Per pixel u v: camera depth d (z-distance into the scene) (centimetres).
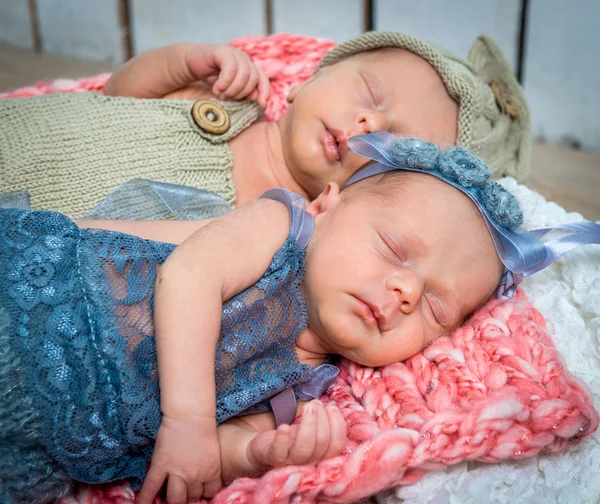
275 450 111
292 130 180
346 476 114
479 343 140
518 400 122
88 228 131
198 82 199
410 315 137
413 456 118
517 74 267
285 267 136
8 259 120
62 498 126
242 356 131
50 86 213
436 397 131
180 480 115
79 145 169
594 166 249
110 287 122
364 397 140
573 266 162
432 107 182
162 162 175
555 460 129
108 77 220
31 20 296
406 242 137
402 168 152
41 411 113
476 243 143
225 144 187
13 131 165
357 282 133
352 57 193
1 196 146
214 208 171
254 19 286
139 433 118
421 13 272
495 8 262
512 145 211
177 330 117
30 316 115
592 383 141
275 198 146
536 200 186
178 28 291
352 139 159
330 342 142
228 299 131
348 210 141
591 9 248
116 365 117
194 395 115
